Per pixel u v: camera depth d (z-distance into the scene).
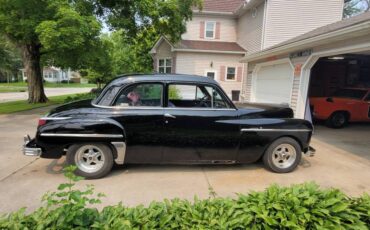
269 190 2.65
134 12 13.07
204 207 2.52
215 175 4.61
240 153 4.72
